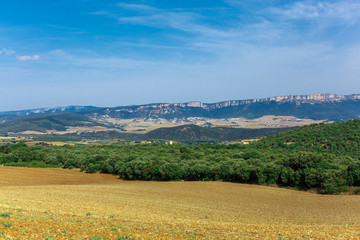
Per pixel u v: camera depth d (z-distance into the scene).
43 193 51.41
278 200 55.44
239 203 52.00
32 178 84.38
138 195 56.69
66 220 25.28
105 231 22.23
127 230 23.16
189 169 81.25
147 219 30.47
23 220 23.16
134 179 85.00
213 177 81.00
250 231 25.62
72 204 38.91
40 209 30.98
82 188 64.88
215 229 26.08
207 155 104.25
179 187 70.06
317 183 62.72
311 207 48.94
